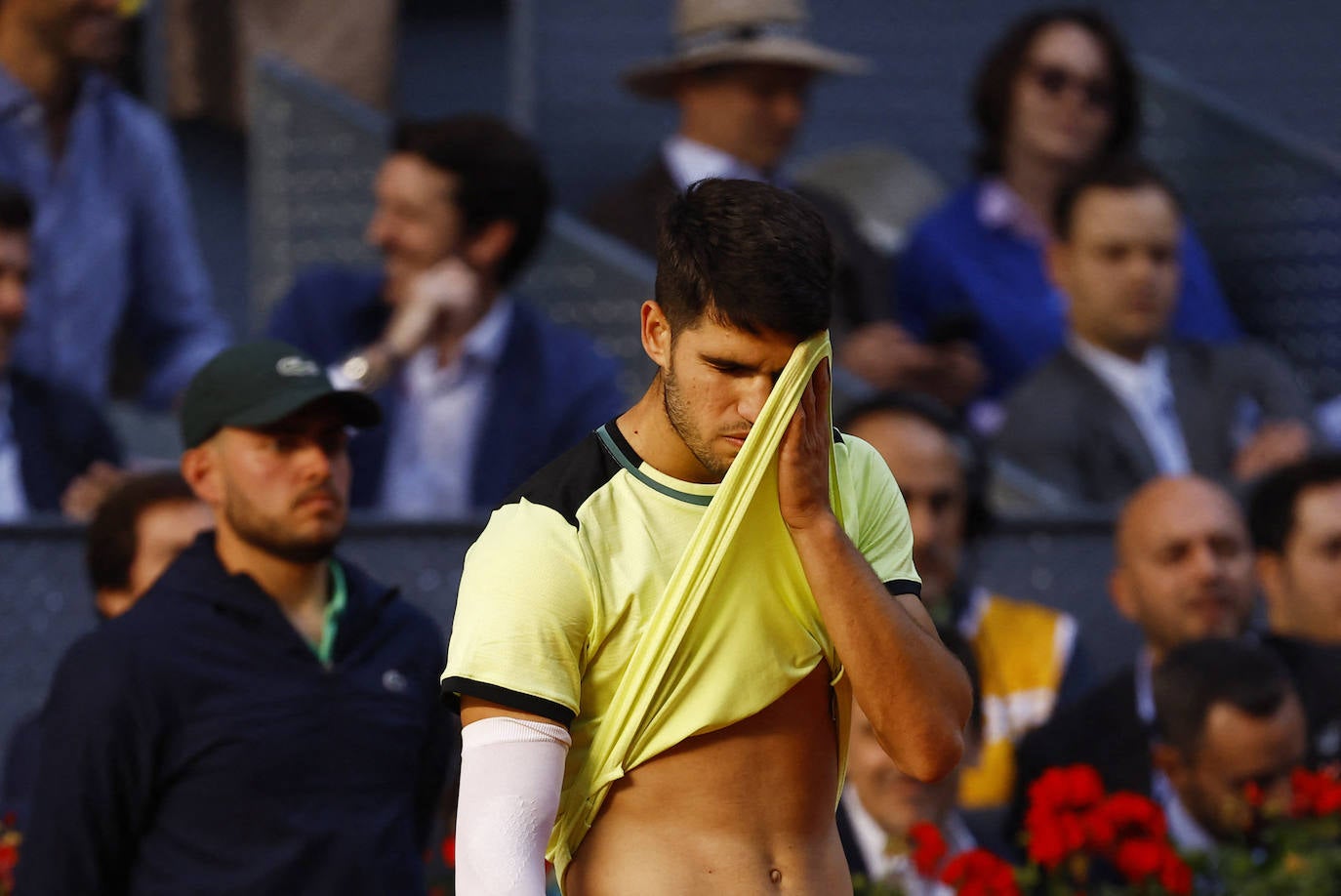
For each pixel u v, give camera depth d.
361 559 18.88
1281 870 14.80
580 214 30.34
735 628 8.61
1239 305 29.78
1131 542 19.06
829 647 8.86
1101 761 17.14
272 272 26.22
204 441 13.56
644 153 30.81
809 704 8.93
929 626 9.02
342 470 13.61
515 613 8.41
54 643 18.48
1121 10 33.06
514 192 20.09
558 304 23.91
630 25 30.92
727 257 8.10
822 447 8.42
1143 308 22.02
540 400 20.12
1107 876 15.60
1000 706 18.36
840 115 31.89
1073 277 22.34
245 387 13.32
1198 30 33.19
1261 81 33.12
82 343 22.94
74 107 23.17
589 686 8.65
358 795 13.04
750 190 8.28
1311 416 23.27
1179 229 22.58
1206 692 16.17
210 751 12.72
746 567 8.61
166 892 12.56
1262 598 21.48
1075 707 17.59
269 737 12.81
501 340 20.22
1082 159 24.45
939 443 18.36
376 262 26.16
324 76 30.75
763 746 8.77
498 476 19.84
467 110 32.62
